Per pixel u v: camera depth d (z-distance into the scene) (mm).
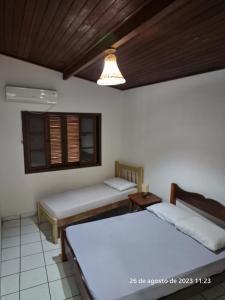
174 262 2002
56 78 3783
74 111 4055
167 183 3488
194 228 2414
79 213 3273
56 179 4035
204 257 2072
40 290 2236
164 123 3453
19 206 3758
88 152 4406
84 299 1850
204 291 2244
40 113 3758
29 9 1860
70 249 2371
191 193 2980
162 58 2484
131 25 1756
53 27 2174
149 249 2199
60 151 4059
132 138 4285
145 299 1731
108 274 1848
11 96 3363
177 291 1889
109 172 4656
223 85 2498
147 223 2738
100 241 2336
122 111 4559
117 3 1611
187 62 2480
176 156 3262
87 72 3656
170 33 1868
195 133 2908
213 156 2678
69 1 1688
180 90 3104
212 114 2652
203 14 1524
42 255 2785
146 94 3818
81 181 4320
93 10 1762
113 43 2031
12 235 3229
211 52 2119
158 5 1452
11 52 3205
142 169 4023
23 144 3646
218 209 2611
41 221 3658
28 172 3764
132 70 3070
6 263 2621
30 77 3551
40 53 3047
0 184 3555
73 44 2488
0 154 3496
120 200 3770
